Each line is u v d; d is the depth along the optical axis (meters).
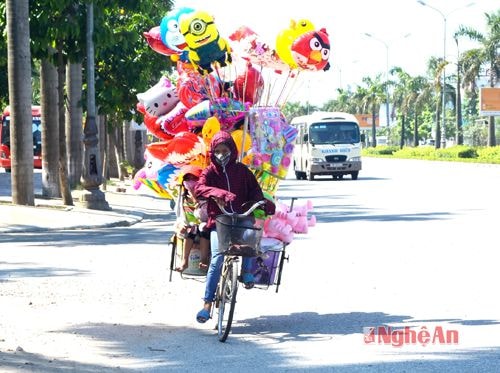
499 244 19.81
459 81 111.81
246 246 10.52
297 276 15.69
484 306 12.48
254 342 10.62
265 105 12.65
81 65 38.94
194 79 12.42
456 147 101.81
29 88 31.78
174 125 12.59
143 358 9.83
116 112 41.44
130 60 39.34
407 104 140.75
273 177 12.23
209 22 12.16
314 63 12.54
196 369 9.26
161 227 27.61
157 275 16.17
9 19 31.23
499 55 105.75
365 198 38.19
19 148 31.78
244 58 12.63
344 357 9.70
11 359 9.58
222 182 10.90
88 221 28.55
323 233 23.17
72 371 9.09
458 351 9.83
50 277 16.08
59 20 31.88
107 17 35.44
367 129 180.12
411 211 30.06
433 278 15.09
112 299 13.68
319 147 60.19
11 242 23.05
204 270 11.80
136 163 54.91
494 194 38.62
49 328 11.51
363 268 16.50
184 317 12.23
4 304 13.28
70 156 39.25
